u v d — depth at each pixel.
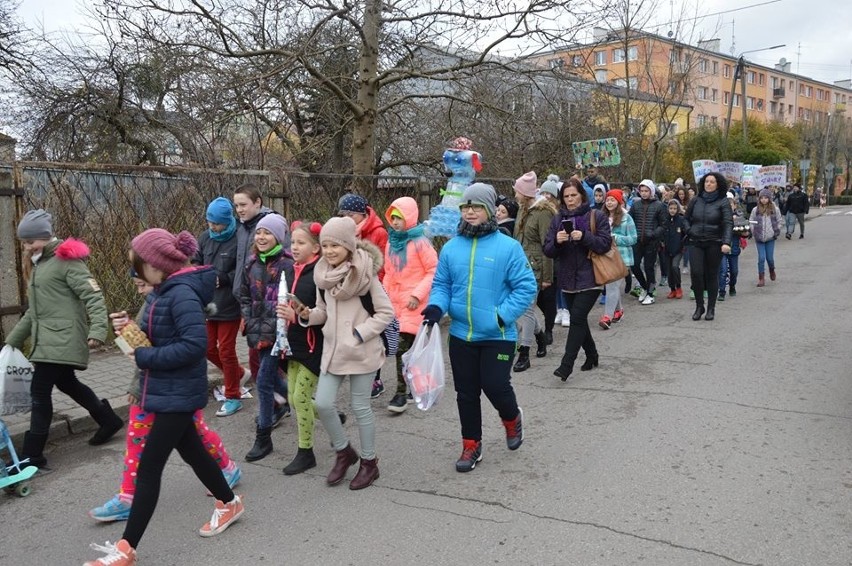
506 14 10.79
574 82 14.38
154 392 3.09
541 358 6.96
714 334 7.62
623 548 3.11
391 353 5.00
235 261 5.10
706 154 30.28
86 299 4.23
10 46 14.99
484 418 5.11
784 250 17.34
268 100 10.50
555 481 3.90
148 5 9.89
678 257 10.34
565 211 5.91
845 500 3.49
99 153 14.84
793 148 50.38
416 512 3.58
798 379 5.71
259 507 3.71
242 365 6.60
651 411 5.05
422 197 10.15
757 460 4.05
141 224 7.30
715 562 2.96
